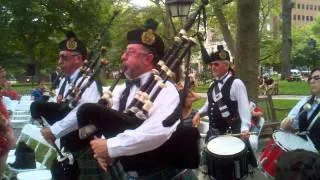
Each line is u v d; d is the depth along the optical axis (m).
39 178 4.25
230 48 14.00
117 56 18.83
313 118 4.14
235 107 4.49
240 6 7.93
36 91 10.21
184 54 2.36
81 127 2.38
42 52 23.22
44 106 3.57
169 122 2.23
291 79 29.44
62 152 3.61
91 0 21.95
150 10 21.77
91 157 3.48
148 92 2.29
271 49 28.89
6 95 9.77
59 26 21.78
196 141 2.44
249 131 4.40
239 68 7.96
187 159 2.42
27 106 9.30
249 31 7.93
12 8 20.03
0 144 3.88
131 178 2.50
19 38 21.52
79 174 3.58
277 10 28.56
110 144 2.22
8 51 21.77
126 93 2.57
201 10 2.45
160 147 2.38
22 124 8.12
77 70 3.71
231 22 20.28
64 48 3.72
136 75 2.53
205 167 4.22
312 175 1.45
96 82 3.46
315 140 4.12
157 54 2.53
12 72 22.34
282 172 1.50
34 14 20.23
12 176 4.80
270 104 8.16
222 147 4.07
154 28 2.55
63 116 3.54
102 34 3.63
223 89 4.52
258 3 7.95
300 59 52.12
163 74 2.33
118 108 2.59
